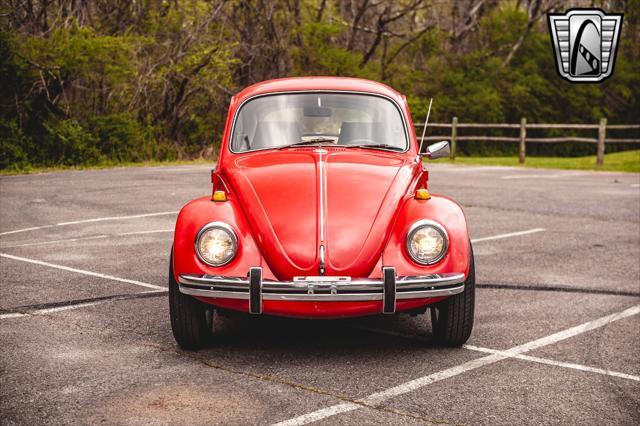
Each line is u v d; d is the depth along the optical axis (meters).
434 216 4.68
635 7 43.41
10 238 9.01
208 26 27.80
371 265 4.54
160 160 25.08
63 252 8.12
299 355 4.76
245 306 4.55
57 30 22.12
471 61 40.25
